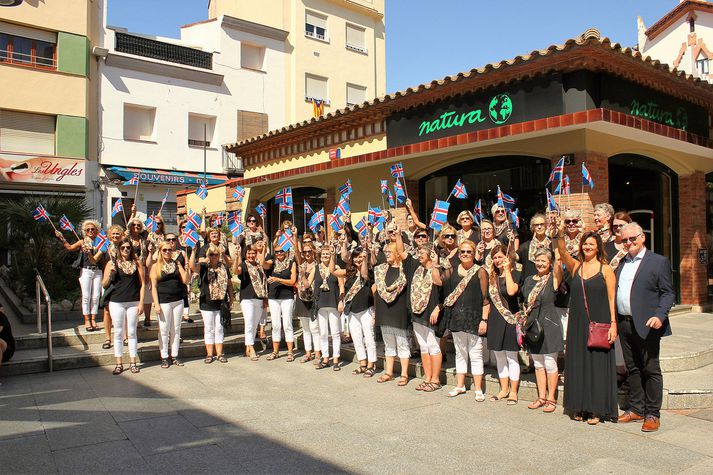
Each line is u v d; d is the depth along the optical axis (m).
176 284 8.62
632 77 9.22
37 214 11.52
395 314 7.37
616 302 5.68
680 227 12.03
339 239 8.63
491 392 6.97
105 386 7.42
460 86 10.10
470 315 6.64
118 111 22.22
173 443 5.24
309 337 8.94
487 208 11.20
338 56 29.25
